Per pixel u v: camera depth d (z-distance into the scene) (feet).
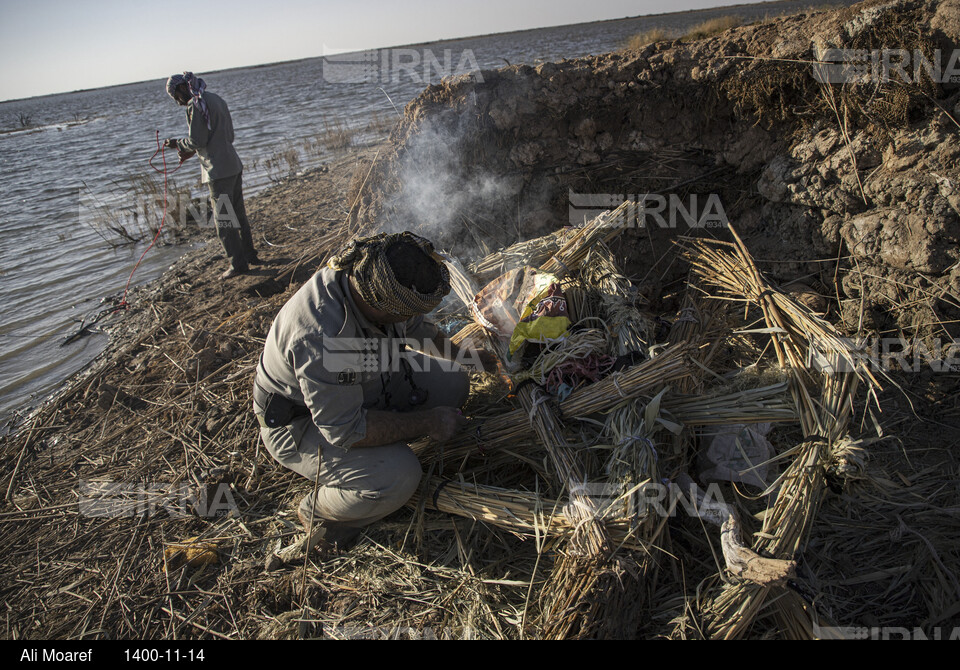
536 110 14.73
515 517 8.42
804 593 7.22
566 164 14.99
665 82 13.70
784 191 12.46
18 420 14.11
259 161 39.40
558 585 7.52
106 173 44.73
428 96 15.42
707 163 14.02
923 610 7.33
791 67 12.20
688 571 8.01
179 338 16.25
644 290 13.64
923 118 11.18
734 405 8.86
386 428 8.46
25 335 18.47
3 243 28.25
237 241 19.49
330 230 22.52
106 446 12.49
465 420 10.03
